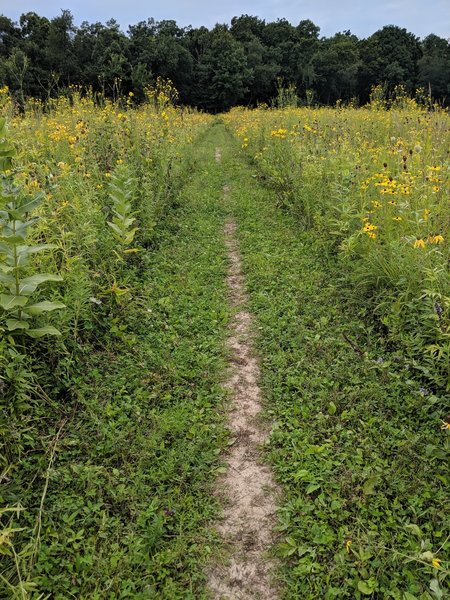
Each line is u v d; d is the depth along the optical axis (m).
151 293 4.84
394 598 2.08
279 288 5.00
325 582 2.20
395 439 2.95
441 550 2.30
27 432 2.85
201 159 12.46
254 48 48.53
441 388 3.29
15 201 3.06
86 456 2.85
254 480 2.81
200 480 2.78
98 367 3.64
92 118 7.93
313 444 3.00
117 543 2.35
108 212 5.23
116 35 33.88
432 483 2.61
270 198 8.34
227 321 4.51
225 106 45.62
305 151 7.92
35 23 35.28
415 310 3.78
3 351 2.88
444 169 5.22
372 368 3.56
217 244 6.45
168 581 2.20
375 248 4.63
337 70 43.97
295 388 3.52
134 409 3.25
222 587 2.23
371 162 6.69
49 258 3.79
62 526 2.41
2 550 2.01
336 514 2.51
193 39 52.06
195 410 3.31
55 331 3.10
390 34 45.94
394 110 10.70
